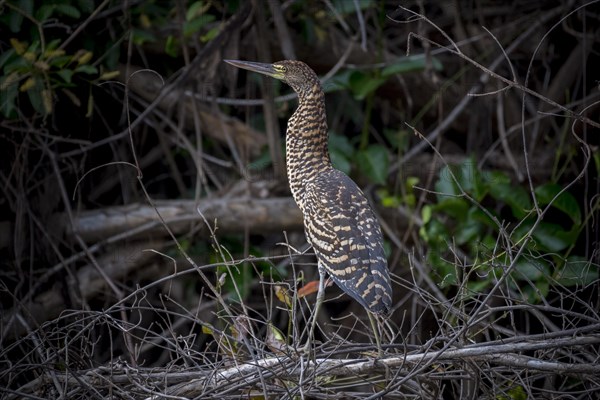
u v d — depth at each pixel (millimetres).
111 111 13266
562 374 7645
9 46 12109
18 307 11227
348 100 15305
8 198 11984
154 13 13086
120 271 12805
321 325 13969
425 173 14375
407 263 13508
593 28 14477
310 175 8953
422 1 14273
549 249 11727
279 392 7609
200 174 12742
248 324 8633
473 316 7254
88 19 11539
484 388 7688
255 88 14609
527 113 14992
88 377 7930
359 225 8156
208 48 12609
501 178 12609
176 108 13672
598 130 13844
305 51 14164
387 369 7402
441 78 15117
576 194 13648
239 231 13125
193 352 8430
